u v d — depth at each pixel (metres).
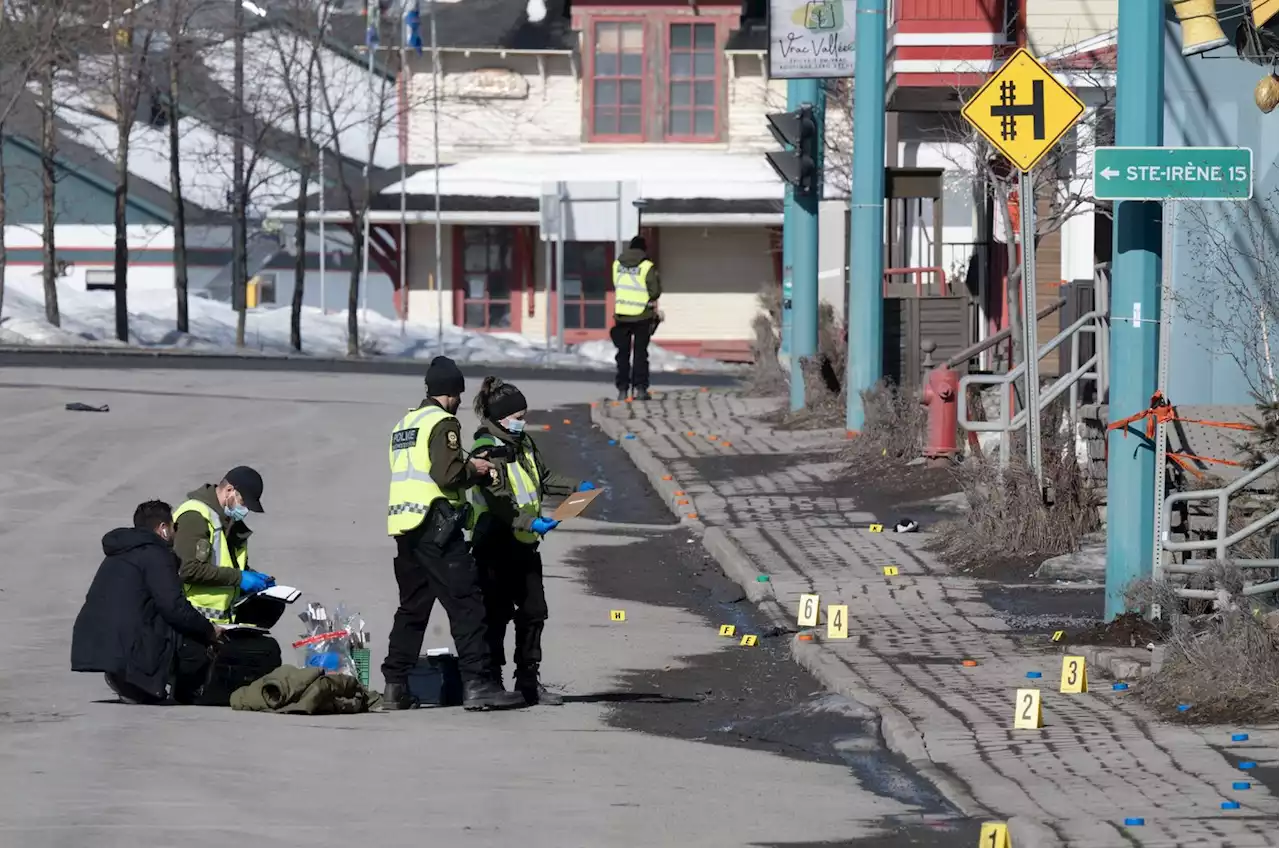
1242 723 38.41
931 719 39.47
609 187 145.75
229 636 43.06
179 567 43.25
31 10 159.75
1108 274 64.06
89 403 100.81
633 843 29.42
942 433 77.25
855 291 87.50
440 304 178.00
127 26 163.50
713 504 73.88
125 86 163.62
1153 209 48.19
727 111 194.12
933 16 96.00
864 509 71.88
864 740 38.31
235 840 28.50
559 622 54.47
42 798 31.06
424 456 42.19
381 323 184.12
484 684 42.72
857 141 87.12
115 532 42.62
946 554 61.97
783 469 81.81
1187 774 34.00
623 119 194.50
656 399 110.00
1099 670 44.78
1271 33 56.09
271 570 61.31
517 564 43.53
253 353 159.62
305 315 182.88
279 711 41.41
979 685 43.34
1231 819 30.22
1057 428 68.00
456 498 42.53
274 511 72.50
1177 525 51.28
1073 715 39.69
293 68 193.38
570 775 34.94
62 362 125.38
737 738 39.88
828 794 33.72
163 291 185.38
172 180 169.75
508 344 182.00
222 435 90.81
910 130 107.00
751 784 34.53
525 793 33.03
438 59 194.50
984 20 96.12
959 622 51.91
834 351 104.44
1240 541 48.38
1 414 95.25
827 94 137.88
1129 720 39.09
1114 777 33.91
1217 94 57.38
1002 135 55.09
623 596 58.88
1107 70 87.75
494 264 193.12
